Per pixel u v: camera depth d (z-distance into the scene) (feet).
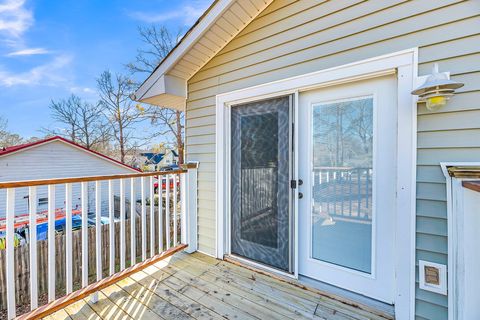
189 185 10.09
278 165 7.95
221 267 8.79
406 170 5.77
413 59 5.66
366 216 6.54
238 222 9.14
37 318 5.41
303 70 7.30
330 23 6.83
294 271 7.56
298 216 7.60
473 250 4.50
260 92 8.24
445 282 5.29
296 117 7.50
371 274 6.47
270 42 8.02
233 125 9.26
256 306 6.50
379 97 6.34
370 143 6.48
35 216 5.65
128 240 19.34
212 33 8.48
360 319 5.94
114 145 44.32
